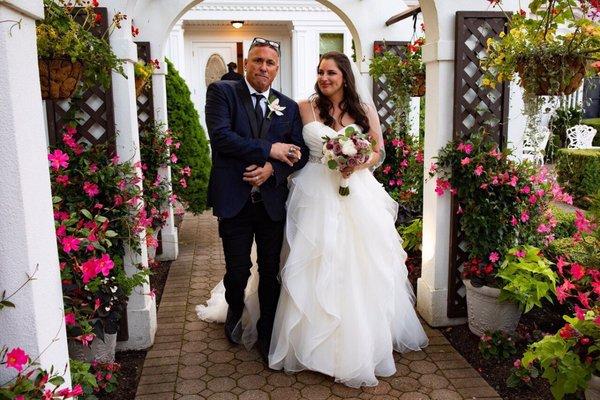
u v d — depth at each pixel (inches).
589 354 76.0
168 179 183.0
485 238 115.7
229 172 107.3
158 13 174.6
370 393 99.2
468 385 101.6
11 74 49.9
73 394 57.4
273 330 110.7
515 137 130.3
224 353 116.5
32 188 53.9
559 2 98.3
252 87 109.7
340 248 103.3
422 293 133.4
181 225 249.1
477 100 121.0
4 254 52.1
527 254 111.8
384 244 106.3
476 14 117.0
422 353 115.1
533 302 104.7
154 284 164.9
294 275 103.3
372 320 104.7
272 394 99.2
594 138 371.6
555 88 96.1
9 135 50.4
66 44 77.6
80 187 102.1
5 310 52.8
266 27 326.6
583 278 85.9
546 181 119.3
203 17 294.4
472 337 121.6
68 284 84.7
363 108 113.0
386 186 188.1
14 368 52.3
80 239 80.3
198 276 172.2
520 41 100.5
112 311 95.1
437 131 122.2
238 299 116.4
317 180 108.0
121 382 104.5
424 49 124.2
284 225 113.7
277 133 109.6
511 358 110.8
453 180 119.6
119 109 111.7
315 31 308.5
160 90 179.0
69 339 88.4
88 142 112.8
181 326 131.4
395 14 189.2
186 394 99.5
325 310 99.9
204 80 329.4
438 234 125.2
